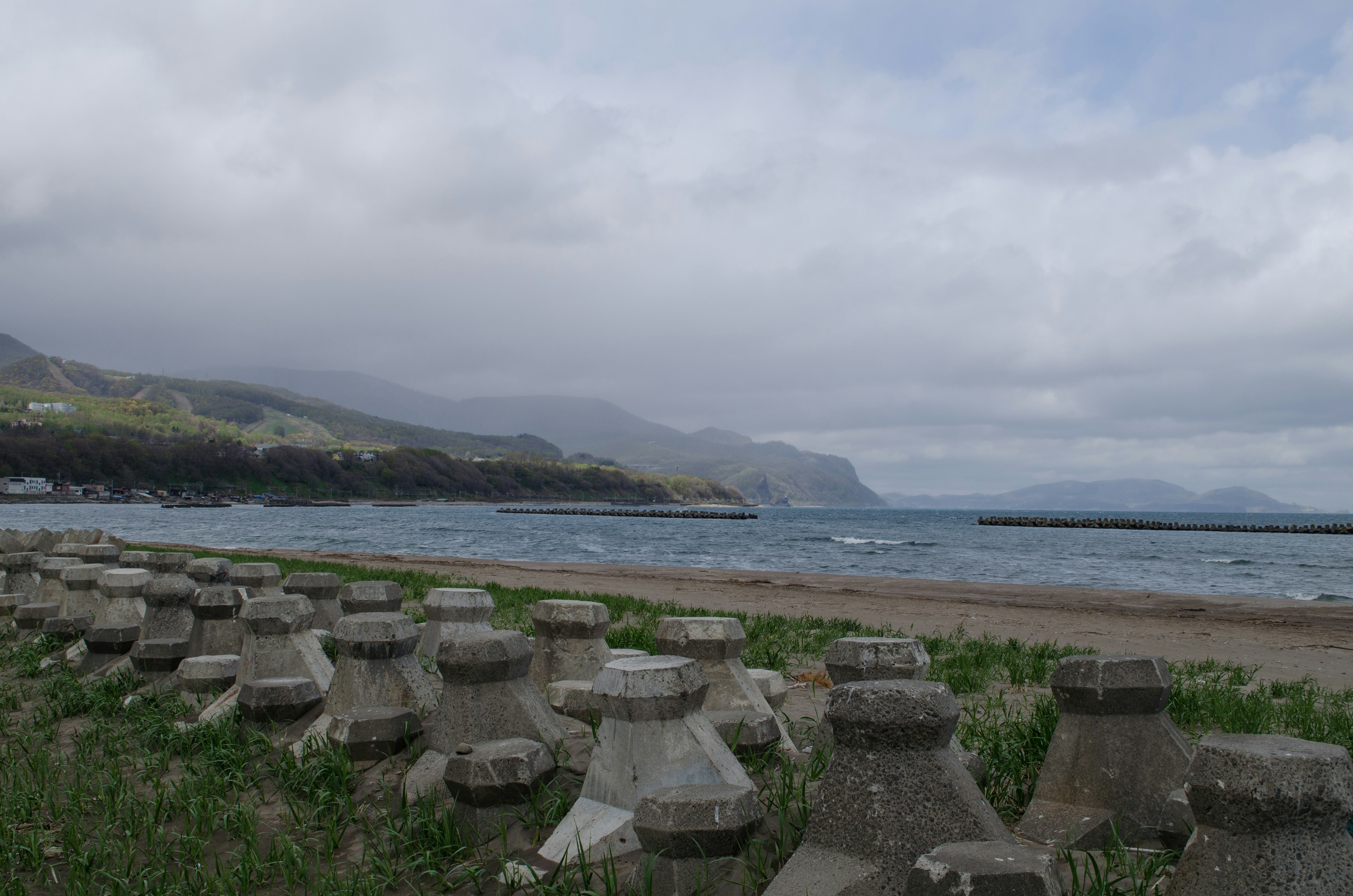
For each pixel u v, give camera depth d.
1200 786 2.41
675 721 3.46
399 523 93.75
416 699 4.87
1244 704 6.83
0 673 7.83
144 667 6.46
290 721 5.00
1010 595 20.06
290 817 4.07
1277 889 2.25
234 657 6.10
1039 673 8.27
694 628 4.70
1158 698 3.46
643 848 3.09
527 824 3.58
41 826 4.04
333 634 4.96
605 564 32.88
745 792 3.14
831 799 2.83
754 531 82.69
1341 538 76.69
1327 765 2.29
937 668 8.55
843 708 2.82
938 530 90.06
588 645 5.46
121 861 3.64
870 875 2.64
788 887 2.71
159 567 8.30
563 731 4.43
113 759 4.92
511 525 92.38
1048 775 3.66
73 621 8.16
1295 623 15.03
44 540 14.28
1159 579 30.53
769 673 5.63
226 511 138.88
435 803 3.79
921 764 2.74
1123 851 3.14
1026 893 2.24
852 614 15.34
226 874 3.41
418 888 3.31
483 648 4.10
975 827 2.67
